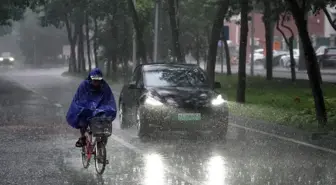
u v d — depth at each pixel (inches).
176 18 2154.3
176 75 1066.1
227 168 714.8
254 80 2684.5
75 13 4185.5
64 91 2293.3
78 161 765.3
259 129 1091.9
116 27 3272.6
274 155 808.9
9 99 1850.4
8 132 1043.3
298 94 1915.6
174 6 2087.8
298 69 3809.1
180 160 770.8
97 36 3412.9
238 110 1370.6
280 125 1127.0
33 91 2290.8
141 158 784.9
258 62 5310.0
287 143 919.7
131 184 627.8
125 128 1128.2
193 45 3277.6
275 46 5206.7
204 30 3206.2
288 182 637.9
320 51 3969.0
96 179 654.5
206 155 809.5
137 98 1017.5
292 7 1106.7
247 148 871.1
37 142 924.6
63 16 4414.4
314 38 5393.7
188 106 959.0
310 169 710.5
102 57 3491.6
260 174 679.1
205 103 967.0
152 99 970.1
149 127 968.9
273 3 2331.4
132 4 2433.6
